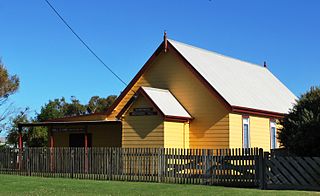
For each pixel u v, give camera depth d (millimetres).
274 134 34500
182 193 19172
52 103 56625
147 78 32969
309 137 21969
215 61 35531
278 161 21312
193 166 24266
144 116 29328
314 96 23781
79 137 36719
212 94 30219
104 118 34219
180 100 31406
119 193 19297
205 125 30328
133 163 26266
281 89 40688
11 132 48219
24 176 29078
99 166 27391
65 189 20906
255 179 22047
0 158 31766
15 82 51438
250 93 34062
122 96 33781
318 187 20453
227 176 23078
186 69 31406
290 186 20969
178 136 29719
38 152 30062
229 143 29453
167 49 32156
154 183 23953
